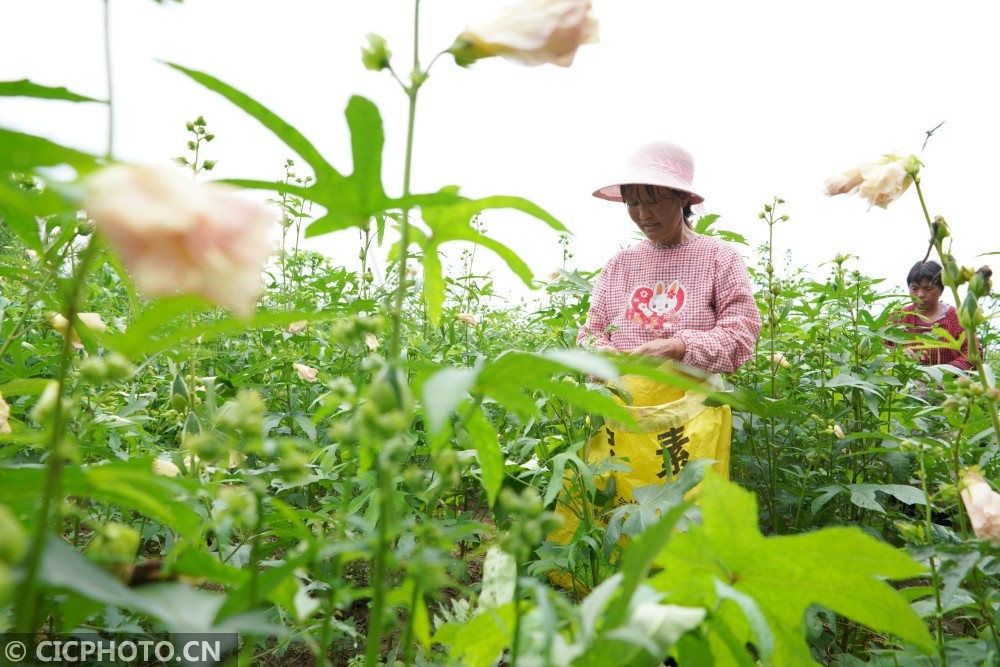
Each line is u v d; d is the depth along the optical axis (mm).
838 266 3205
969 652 1418
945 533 1783
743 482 3039
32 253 2223
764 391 3332
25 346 2225
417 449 2189
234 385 2580
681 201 2867
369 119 865
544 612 756
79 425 1677
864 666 1874
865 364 3213
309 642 1061
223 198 552
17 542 520
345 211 947
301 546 1146
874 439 2922
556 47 948
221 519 924
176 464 1536
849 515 2906
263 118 863
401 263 931
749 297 2793
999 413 1832
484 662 1027
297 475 876
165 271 500
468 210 1022
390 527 852
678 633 801
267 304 3324
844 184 1624
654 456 2641
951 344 1883
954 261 1535
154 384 2451
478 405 981
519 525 849
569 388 869
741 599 841
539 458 2576
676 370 2621
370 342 2643
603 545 2098
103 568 711
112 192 502
